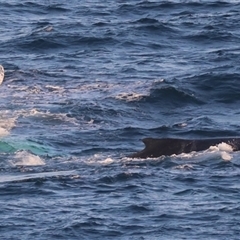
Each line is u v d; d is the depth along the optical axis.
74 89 87.31
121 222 52.91
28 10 123.81
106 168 63.47
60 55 100.38
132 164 64.12
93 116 79.12
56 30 109.56
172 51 102.00
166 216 53.66
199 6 122.62
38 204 55.91
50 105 82.06
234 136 71.31
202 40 105.88
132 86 87.56
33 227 52.25
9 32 110.94
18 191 58.44
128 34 107.00
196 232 51.44
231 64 95.06
